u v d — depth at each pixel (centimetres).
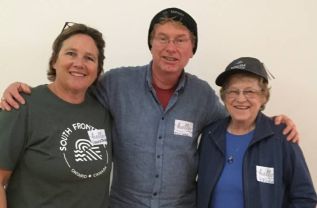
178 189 157
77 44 139
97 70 149
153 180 154
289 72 203
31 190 130
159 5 197
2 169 127
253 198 137
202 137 163
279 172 138
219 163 148
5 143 125
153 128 157
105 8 198
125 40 200
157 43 153
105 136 147
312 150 207
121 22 198
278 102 205
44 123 132
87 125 142
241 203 140
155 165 154
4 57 200
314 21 199
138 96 161
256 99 143
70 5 198
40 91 138
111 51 201
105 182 144
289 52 201
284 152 141
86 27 146
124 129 158
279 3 198
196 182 168
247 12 198
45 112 133
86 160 134
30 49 200
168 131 157
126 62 201
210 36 200
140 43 199
